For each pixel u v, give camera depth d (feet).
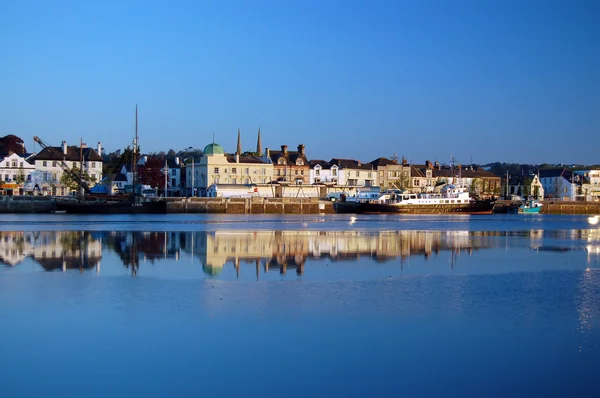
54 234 257.75
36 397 69.56
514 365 80.12
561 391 72.02
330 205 588.91
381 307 110.32
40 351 83.97
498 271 155.02
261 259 174.81
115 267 156.35
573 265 168.45
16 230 282.77
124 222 369.09
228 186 606.55
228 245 214.07
